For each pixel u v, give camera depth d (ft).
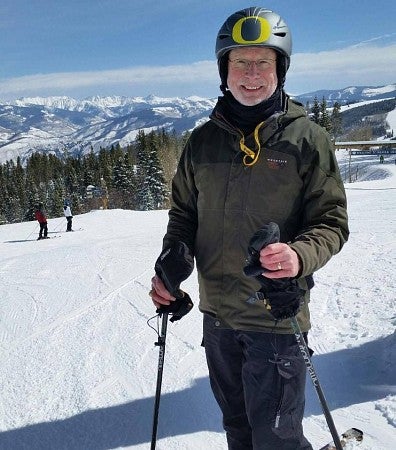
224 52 5.92
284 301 5.37
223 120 6.05
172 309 6.79
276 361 5.89
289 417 5.91
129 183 170.40
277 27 5.72
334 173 5.82
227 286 6.31
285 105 5.94
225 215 6.16
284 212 5.91
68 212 61.36
